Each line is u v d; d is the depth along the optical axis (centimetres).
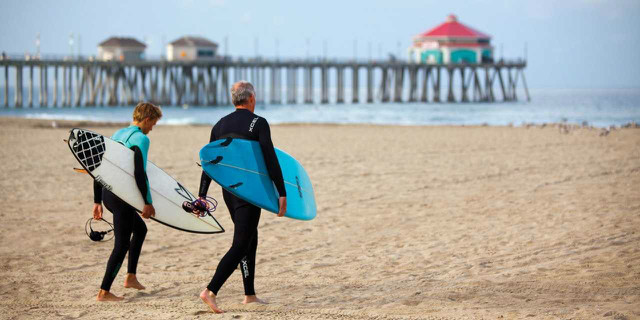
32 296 1247
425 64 19625
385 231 1919
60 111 14350
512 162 3694
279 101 18788
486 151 4431
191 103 17362
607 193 2466
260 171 1108
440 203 2384
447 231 1889
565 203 2277
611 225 1844
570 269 1383
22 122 7800
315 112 14838
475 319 1047
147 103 1227
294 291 1287
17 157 3950
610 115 13425
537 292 1218
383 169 3447
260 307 1150
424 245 1712
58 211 2253
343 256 1611
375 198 2530
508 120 11588
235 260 1099
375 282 1347
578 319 1031
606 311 1063
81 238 1820
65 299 1227
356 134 6425
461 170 3359
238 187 1074
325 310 1126
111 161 1179
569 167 3372
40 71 15950
